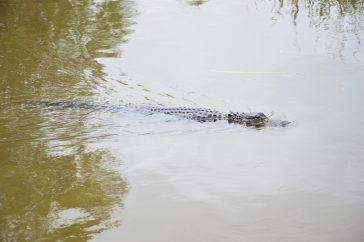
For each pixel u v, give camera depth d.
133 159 16.25
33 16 27.89
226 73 22.17
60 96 19.97
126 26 26.95
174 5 30.45
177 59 23.34
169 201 14.07
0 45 24.12
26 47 24.02
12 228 12.91
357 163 15.62
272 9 29.94
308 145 16.84
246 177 15.18
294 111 19.16
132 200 14.15
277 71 22.34
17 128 17.72
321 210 13.50
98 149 16.80
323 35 26.09
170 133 17.94
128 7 29.94
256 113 18.73
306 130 17.81
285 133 17.72
